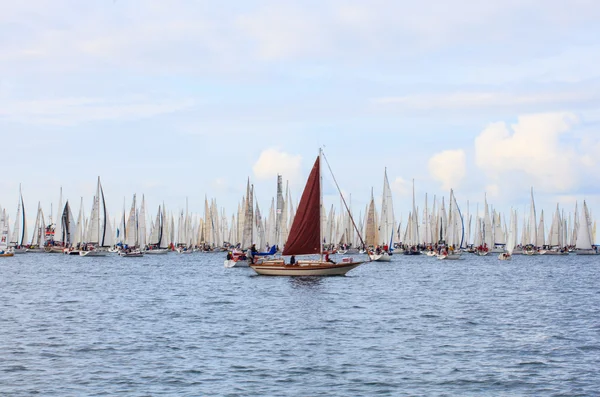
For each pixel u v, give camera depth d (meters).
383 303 58.09
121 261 155.62
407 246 199.12
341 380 29.52
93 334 40.97
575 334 41.47
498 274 105.62
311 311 51.91
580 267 130.88
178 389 27.91
